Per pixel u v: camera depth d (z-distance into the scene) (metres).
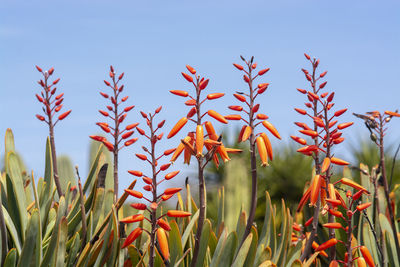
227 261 3.04
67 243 3.28
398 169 8.15
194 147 2.90
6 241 3.04
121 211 3.41
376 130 3.40
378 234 3.83
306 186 4.04
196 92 2.90
